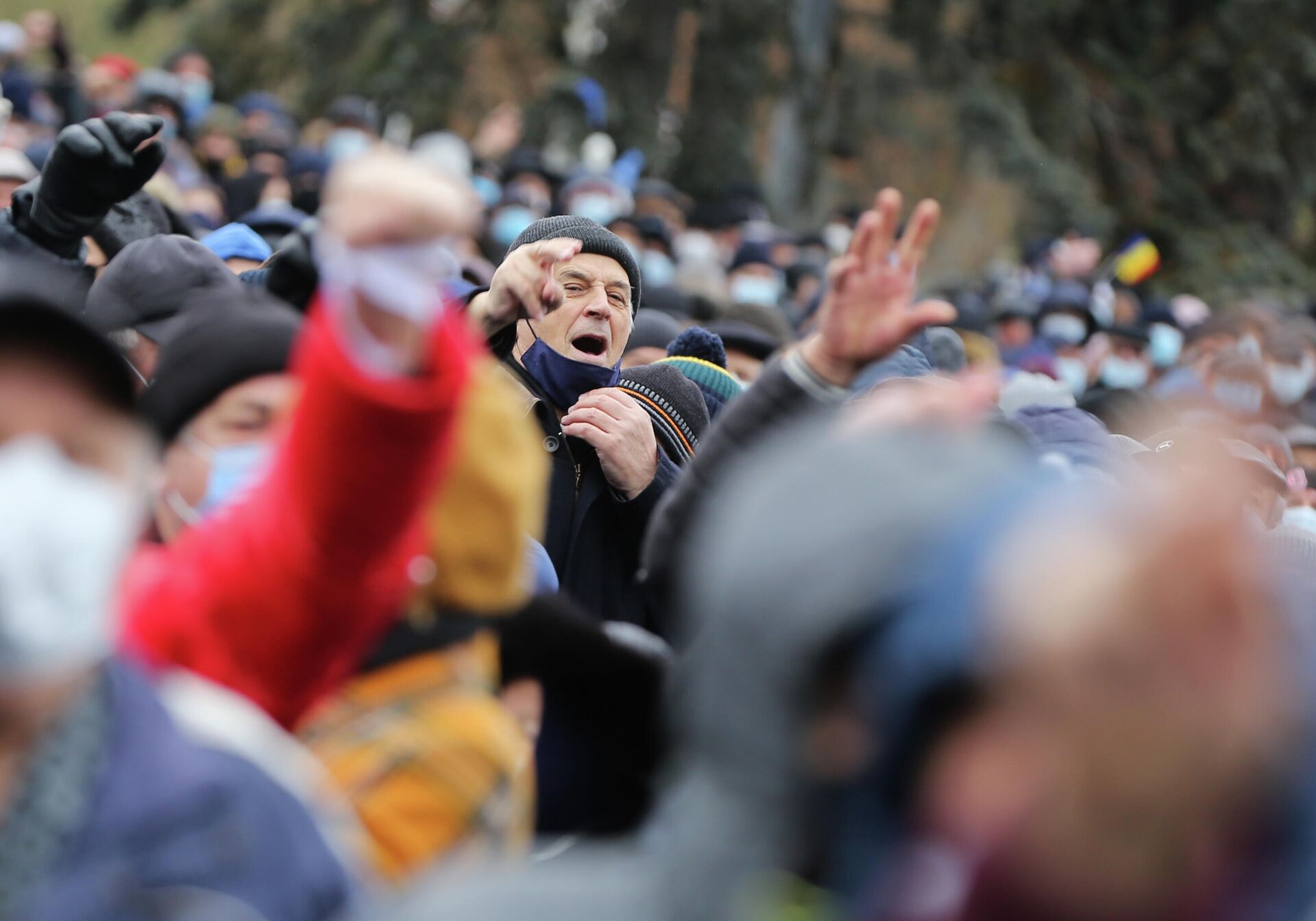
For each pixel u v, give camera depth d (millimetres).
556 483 13797
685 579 8406
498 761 7070
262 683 6258
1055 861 3500
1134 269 50031
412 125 60781
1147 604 3318
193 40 65000
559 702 8766
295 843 5438
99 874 5113
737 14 59812
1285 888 3551
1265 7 71938
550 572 10078
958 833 3592
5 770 5199
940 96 65250
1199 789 3406
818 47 63312
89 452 5266
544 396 14148
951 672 3504
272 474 6195
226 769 5379
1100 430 12750
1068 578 3395
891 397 4750
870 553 3627
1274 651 3422
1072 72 68250
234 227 17375
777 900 3871
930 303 8055
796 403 8273
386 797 6766
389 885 6664
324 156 34594
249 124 41094
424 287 5621
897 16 64125
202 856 5207
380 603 6277
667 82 61062
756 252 35031
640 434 13625
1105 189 72562
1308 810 3508
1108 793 3410
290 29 63844
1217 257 72625
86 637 5098
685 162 60875
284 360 7488
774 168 64875
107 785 5211
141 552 7766
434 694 7023
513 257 8406
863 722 3652
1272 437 19656
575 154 58344
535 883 4488
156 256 11070
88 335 5273
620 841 8828
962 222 73125
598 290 14352
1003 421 9086
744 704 3742
